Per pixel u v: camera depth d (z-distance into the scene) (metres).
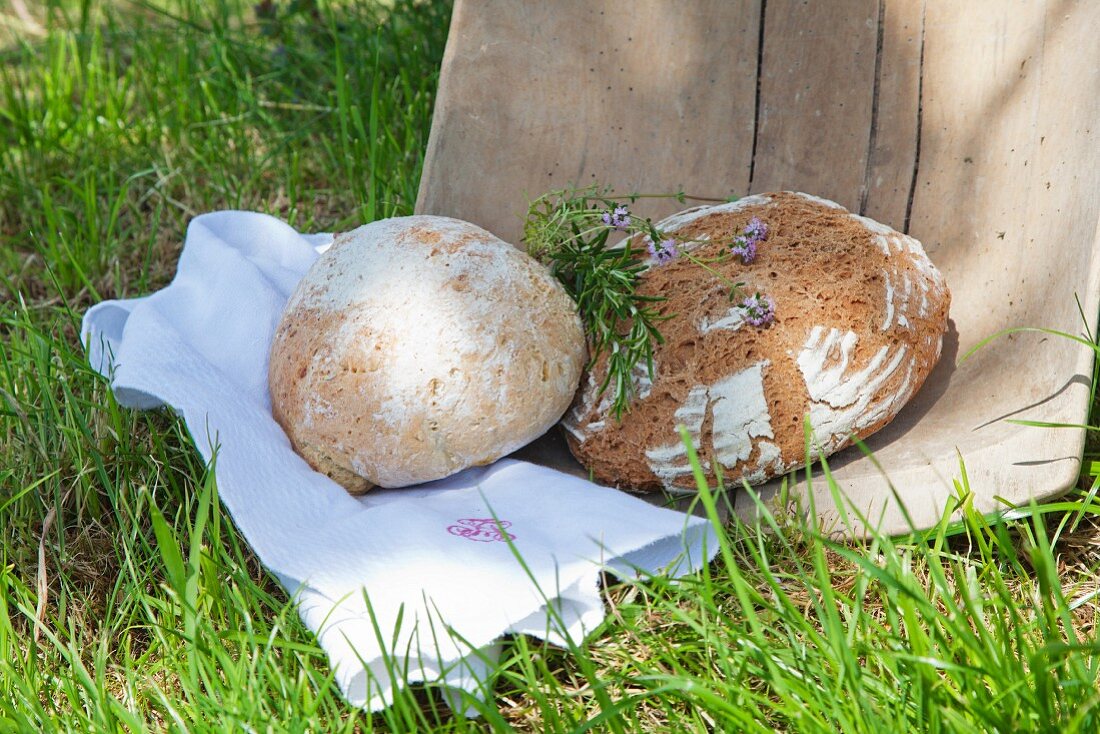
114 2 2.83
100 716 1.36
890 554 1.37
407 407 1.48
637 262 1.56
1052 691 1.32
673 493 1.52
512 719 1.39
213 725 1.36
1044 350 1.51
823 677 1.33
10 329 1.78
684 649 1.39
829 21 1.67
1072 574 1.47
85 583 1.50
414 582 1.39
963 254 1.61
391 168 1.94
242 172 2.03
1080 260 1.50
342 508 1.47
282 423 1.53
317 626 1.38
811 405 1.49
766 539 1.48
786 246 1.55
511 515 1.47
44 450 1.58
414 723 1.34
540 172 1.70
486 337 1.48
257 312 1.60
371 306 1.49
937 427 1.53
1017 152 1.58
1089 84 1.54
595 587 1.40
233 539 1.46
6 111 2.09
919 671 1.31
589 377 1.54
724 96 1.70
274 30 2.26
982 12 1.62
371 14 2.26
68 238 1.90
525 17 1.70
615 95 1.71
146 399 1.57
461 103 1.69
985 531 1.47
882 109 1.66
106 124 2.10
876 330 1.51
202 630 1.40
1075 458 1.44
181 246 1.92
